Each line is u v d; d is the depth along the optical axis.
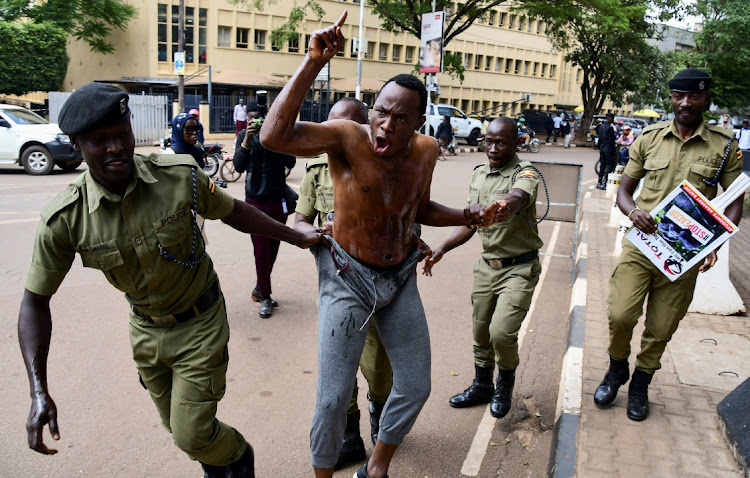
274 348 4.94
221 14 32.06
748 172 14.52
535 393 4.31
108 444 3.49
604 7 26.83
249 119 5.44
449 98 43.41
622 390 3.98
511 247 3.70
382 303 2.62
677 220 3.36
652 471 3.08
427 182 2.66
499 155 3.75
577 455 3.21
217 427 2.59
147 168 2.33
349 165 2.53
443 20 21.95
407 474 3.29
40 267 2.29
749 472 2.99
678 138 3.54
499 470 3.37
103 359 4.61
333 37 2.17
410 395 2.68
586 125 38.34
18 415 3.76
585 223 10.70
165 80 29.70
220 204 2.56
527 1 27.83
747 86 18.11
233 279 6.74
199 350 2.49
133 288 2.40
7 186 12.20
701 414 3.68
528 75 49.09
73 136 2.13
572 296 6.39
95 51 30.28
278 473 3.28
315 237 2.64
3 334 4.96
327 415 2.59
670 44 52.62
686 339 4.95
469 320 5.81
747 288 6.77
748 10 17.22
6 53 26.16
